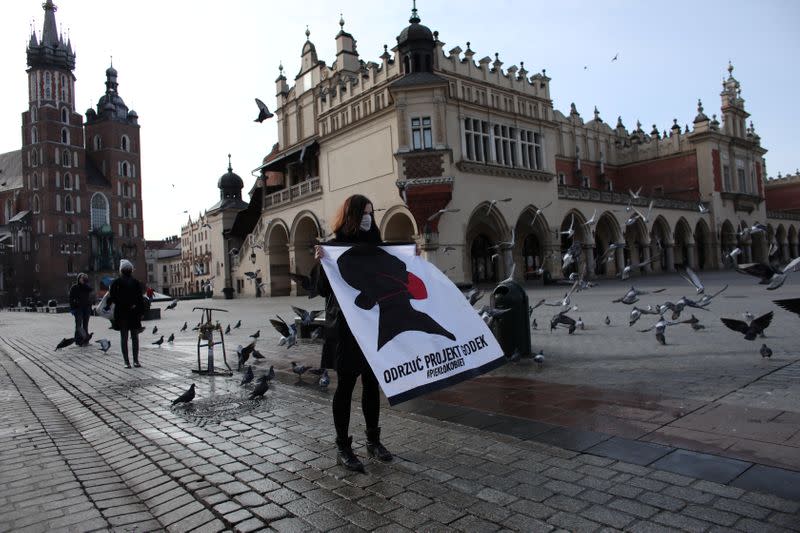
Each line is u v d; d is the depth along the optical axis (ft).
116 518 11.73
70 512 12.09
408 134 97.19
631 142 179.63
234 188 172.35
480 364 14.15
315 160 127.13
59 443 17.66
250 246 150.92
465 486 11.82
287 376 26.35
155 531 11.09
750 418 15.15
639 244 146.10
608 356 26.32
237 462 14.33
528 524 9.93
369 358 12.62
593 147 173.27
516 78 115.34
